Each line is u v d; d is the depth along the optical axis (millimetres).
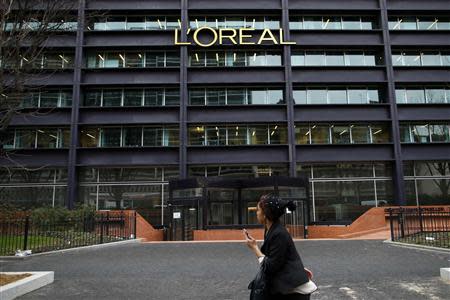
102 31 30750
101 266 11672
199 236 21969
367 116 30250
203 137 30031
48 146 29766
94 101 30688
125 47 30844
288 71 30312
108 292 8211
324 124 30703
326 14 32219
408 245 15789
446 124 31172
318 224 25859
